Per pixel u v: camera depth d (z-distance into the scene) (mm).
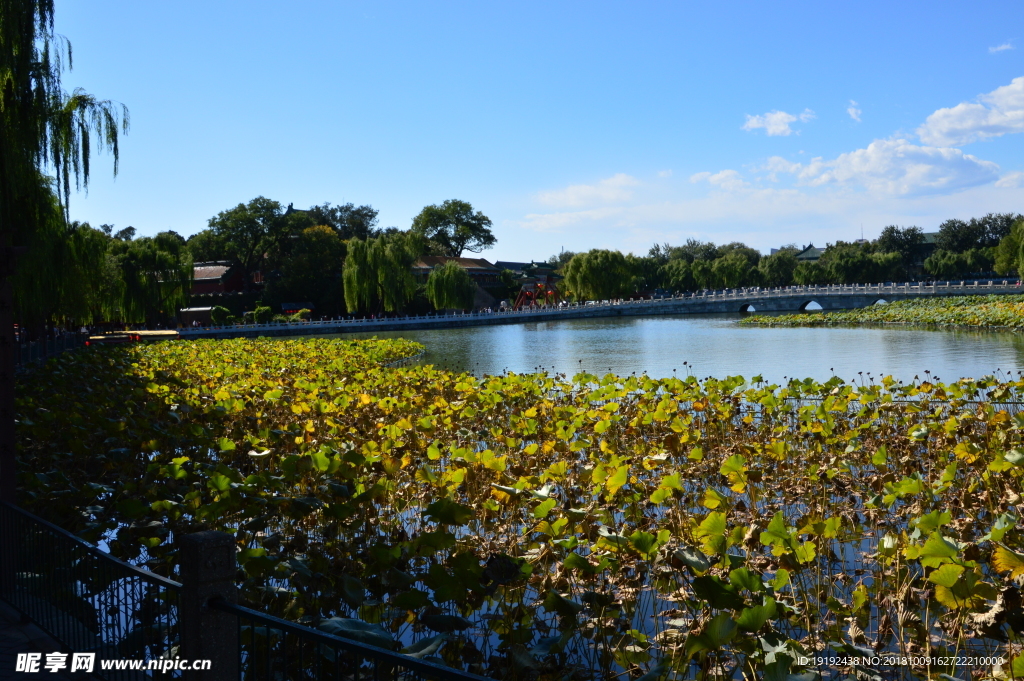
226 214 102750
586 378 17906
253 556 6234
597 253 103312
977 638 6047
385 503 9875
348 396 15352
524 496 8375
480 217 133750
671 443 11203
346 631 5129
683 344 48719
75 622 5508
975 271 126188
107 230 131125
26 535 6402
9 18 11492
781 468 11016
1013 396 14891
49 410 13625
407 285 85375
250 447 12148
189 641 4164
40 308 22719
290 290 94312
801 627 6473
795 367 33156
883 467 10492
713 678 5633
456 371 35719
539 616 6867
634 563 7711
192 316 91250
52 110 14180
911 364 33000
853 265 121812
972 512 8719
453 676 3039
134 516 7172
